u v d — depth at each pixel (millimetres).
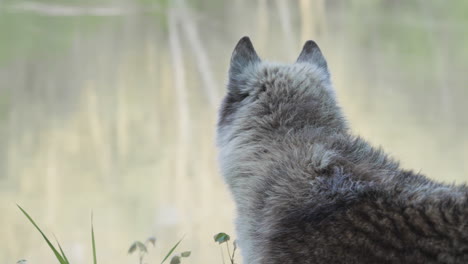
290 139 3811
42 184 26219
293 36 50094
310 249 3158
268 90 4047
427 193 3107
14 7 53219
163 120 34062
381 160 3656
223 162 4062
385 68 42000
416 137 28781
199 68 42188
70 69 43031
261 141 3889
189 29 50562
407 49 46500
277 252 3279
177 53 45688
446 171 24547
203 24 51688
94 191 24891
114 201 23891
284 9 55969
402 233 2943
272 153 3775
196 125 32781
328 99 4074
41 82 40906
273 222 3426
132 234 20703
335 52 46250
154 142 30719
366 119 32250
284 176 3559
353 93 37031
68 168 27953
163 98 37312
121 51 46656
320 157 3551
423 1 54250
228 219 21016
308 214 3262
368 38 49188
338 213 3166
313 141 3760
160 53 46219
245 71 4219
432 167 25031
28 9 53062
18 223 22188
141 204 23062
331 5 57500
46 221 22266
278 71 4117
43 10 53062
